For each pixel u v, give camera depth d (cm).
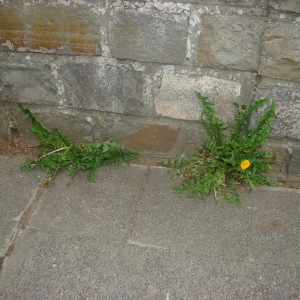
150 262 218
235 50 224
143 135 273
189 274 213
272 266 217
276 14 208
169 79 244
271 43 215
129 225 238
